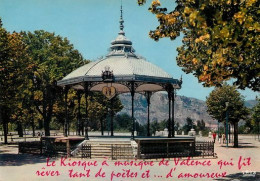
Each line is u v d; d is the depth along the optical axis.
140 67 34.12
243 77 13.41
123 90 44.19
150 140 27.05
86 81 32.53
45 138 30.98
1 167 21.91
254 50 12.05
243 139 63.16
